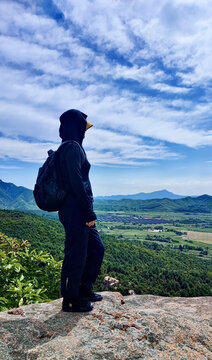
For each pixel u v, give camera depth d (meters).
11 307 3.02
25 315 2.02
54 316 1.99
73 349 1.52
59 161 2.01
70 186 2.00
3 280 3.51
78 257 2.03
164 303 2.70
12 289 3.12
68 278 2.04
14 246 4.57
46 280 3.79
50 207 2.05
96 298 2.28
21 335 1.66
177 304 2.66
